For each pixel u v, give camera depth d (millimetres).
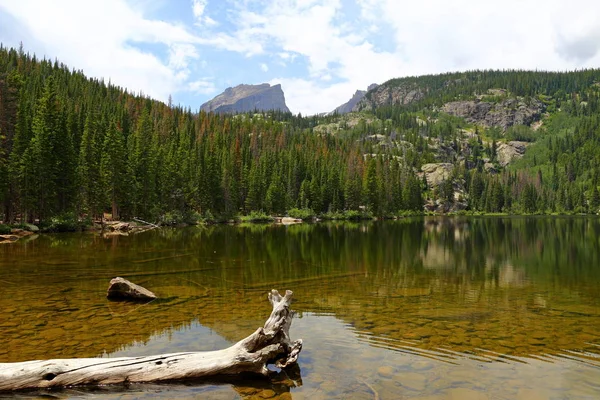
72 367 7082
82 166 58188
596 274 19719
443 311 12203
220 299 13797
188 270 20422
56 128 53125
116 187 63312
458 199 164750
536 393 6613
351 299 13938
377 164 151625
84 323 10703
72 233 47125
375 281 17609
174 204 79000
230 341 9242
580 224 79875
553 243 38156
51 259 23625
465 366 7793
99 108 114188
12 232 42344
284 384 7016
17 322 10758
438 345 9047
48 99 53938
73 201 54969
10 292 14656
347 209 115750
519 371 7551
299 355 8414
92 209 60344
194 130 142625
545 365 7867
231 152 112625
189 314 11719
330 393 6621
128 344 9000
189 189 83062
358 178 116375
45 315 11508
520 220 103750
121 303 13078
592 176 167125
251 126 181500
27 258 23984
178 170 79250
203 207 87062
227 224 81688
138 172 70562
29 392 6770
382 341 9328
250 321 10969
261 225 77875
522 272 20344
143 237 42812
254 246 34062
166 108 157750
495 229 63469
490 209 159750
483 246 35094
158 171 76688
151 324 10641
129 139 84812
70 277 17875
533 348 8867
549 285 16734
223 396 6594
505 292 15242
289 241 39875
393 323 10867
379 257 26641
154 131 112750
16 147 49062
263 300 13656
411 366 7785
